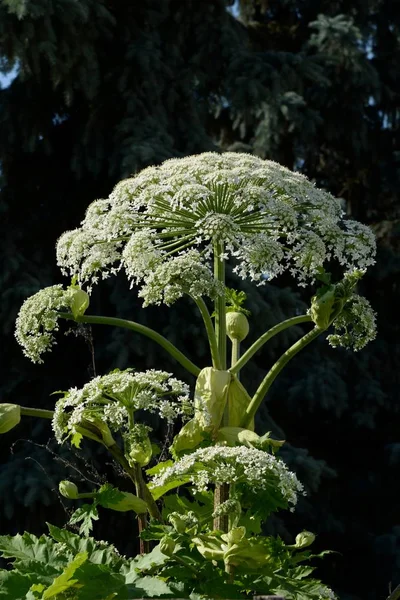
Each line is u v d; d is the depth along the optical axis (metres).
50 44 8.89
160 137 9.81
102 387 3.50
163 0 10.54
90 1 9.25
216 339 3.80
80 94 10.09
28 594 3.10
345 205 13.06
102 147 9.92
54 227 10.16
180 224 3.87
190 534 3.31
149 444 3.55
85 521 3.40
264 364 10.87
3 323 9.00
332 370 10.99
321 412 11.45
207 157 3.94
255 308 9.27
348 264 3.91
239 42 11.04
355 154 12.90
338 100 12.42
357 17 13.44
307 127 11.16
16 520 8.86
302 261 3.76
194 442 3.64
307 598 3.28
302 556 3.53
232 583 3.27
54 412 3.68
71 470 8.63
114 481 8.91
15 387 9.42
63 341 9.39
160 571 3.31
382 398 11.36
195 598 3.07
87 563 3.13
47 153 10.05
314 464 9.52
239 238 3.81
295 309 10.01
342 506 11.65
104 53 10.11
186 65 10.92
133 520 9.33
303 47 12.27
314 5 13.37
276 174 3.85
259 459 3.22
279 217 3.74
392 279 12.29
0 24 8.69
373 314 3.82
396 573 10.70
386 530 11.45
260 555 3.24
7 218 10.09
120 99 10.01
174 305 8.93
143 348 9.02
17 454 8.90
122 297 9.09
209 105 11.52
